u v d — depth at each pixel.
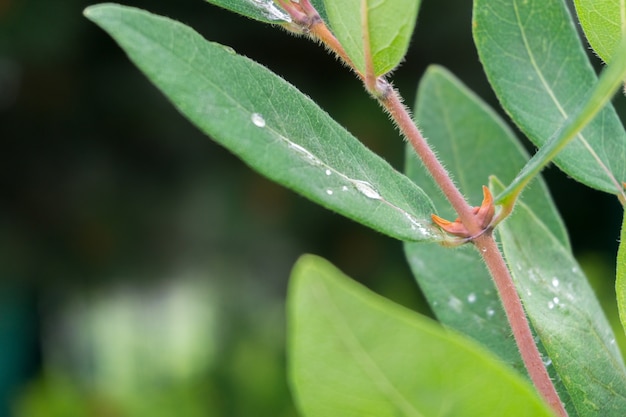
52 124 0.81
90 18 0.19
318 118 0.21
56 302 0.86
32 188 0.82
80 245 0.81
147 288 0.84
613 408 0.23
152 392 0.70
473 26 0.25
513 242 0.24
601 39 0.22
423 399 0.18
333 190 0.20
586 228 0.82
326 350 0.17
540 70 0.25
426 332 0.17
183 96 0.19
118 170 0.81
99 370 0.95
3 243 0.81
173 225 0.81
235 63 0.20
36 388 0.69
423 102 0.31
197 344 0.94
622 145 0.25
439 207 0.29
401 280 0.79
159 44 0.19
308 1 0.23
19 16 0.72
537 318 0.23
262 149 0.19
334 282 0.17
